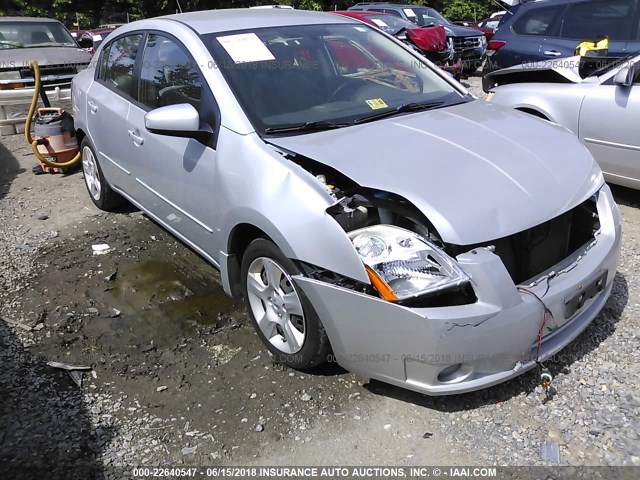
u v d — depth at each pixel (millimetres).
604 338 3115
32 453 2527
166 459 2492
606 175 5008
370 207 2682
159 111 3129
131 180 4270
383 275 2371
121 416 2746
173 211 3729
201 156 3232
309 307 2676
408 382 2479
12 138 8109
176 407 2795
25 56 8203
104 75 4703
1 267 4297
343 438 2559
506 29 7680
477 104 3641
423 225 2502
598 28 6543
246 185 2881
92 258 4422
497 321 2338
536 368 2883
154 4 27766
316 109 3252
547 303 2469
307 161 2852
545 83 5422
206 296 3816
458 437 2529
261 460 2471
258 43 3486
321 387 2869
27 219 5246
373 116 3264
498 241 2490
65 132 6488
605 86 4887
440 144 2873
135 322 3547
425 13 14672
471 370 2402
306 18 3957
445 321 2279
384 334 2414
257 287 3039
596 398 2697
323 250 2529
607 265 2814
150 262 4328
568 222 2764
